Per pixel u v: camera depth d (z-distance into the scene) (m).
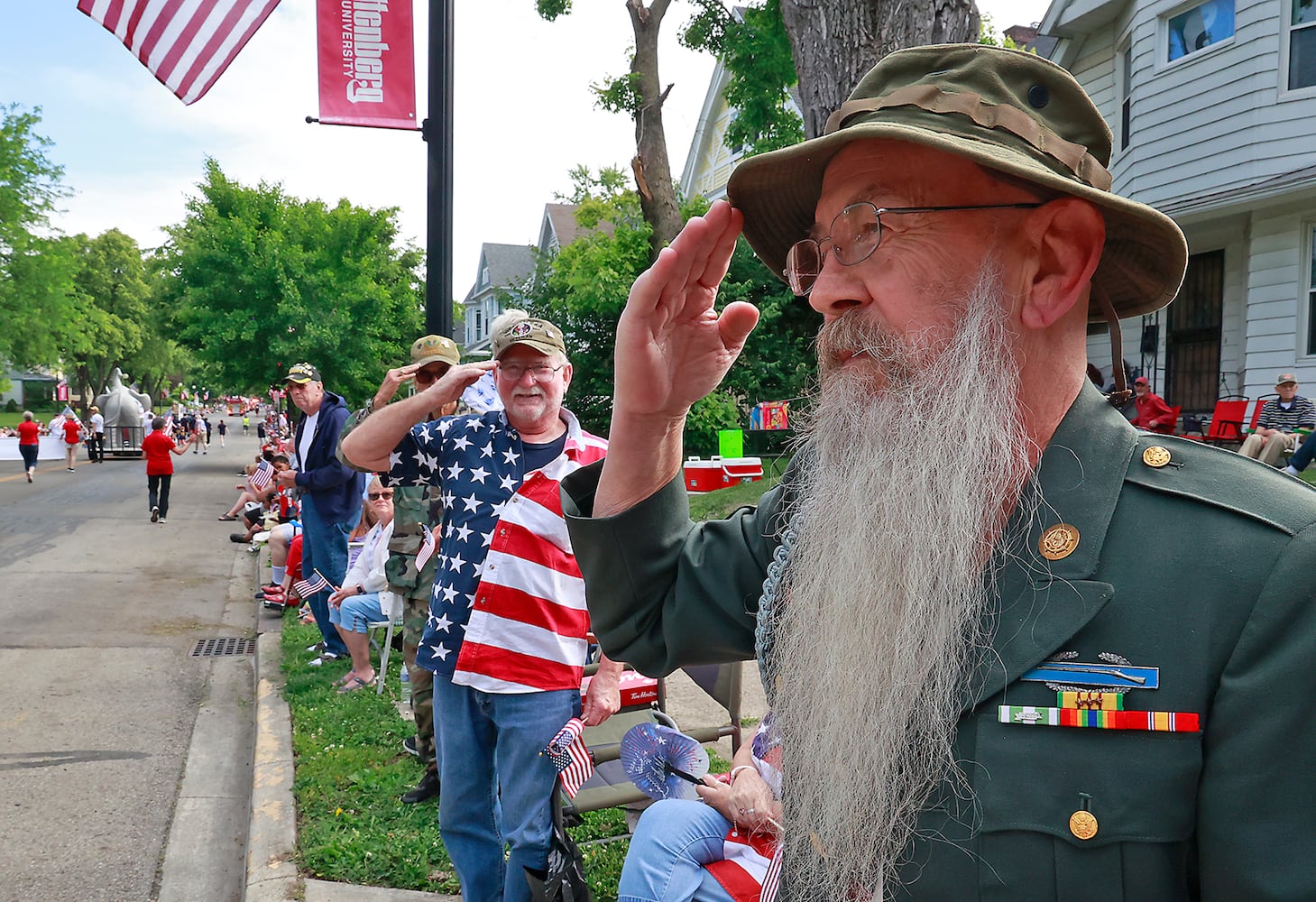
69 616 7.32
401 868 3.08
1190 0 10.54
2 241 37.44
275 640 6.46
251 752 4.52
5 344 38.66
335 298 22.89
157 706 5.20
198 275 22.69
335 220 23.67
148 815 3.82
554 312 12.61
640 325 1.09
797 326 12.52
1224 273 10.73
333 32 4.15
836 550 1.02
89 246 65.50
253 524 11.37
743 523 1.28
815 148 1.08
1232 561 0.85
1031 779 0.86
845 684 0.98
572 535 1.25
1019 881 0.85
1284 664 0.80
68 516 14.06
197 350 23.91
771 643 1.15
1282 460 8.50
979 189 0.99
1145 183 11.34
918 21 3.97
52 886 3.23
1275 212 9.87
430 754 3.63
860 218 1.04
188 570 9.59
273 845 3.26
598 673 2.62
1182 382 11.33
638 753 2.44
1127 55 12.09
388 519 4.96
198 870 3.36
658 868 1.89
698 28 12.42
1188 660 0.84
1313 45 9.51
